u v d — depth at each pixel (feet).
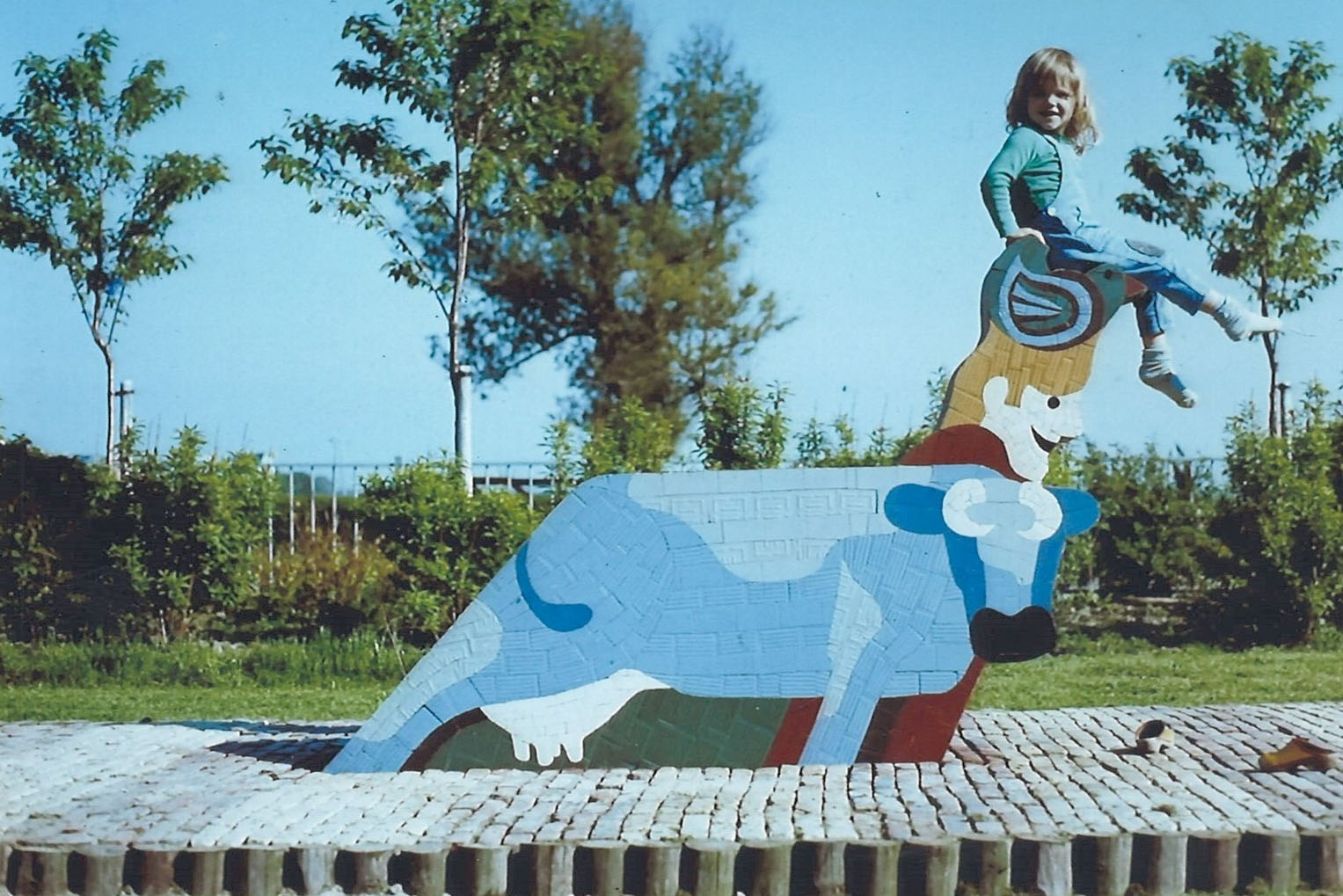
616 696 28.71
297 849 22.74
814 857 22.53
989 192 29.81
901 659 28.96
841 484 29.14
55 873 22.81
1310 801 25.21
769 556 28.96
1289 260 61.98
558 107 69.21
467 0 64.08
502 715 28.63
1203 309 29.58
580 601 28.84
